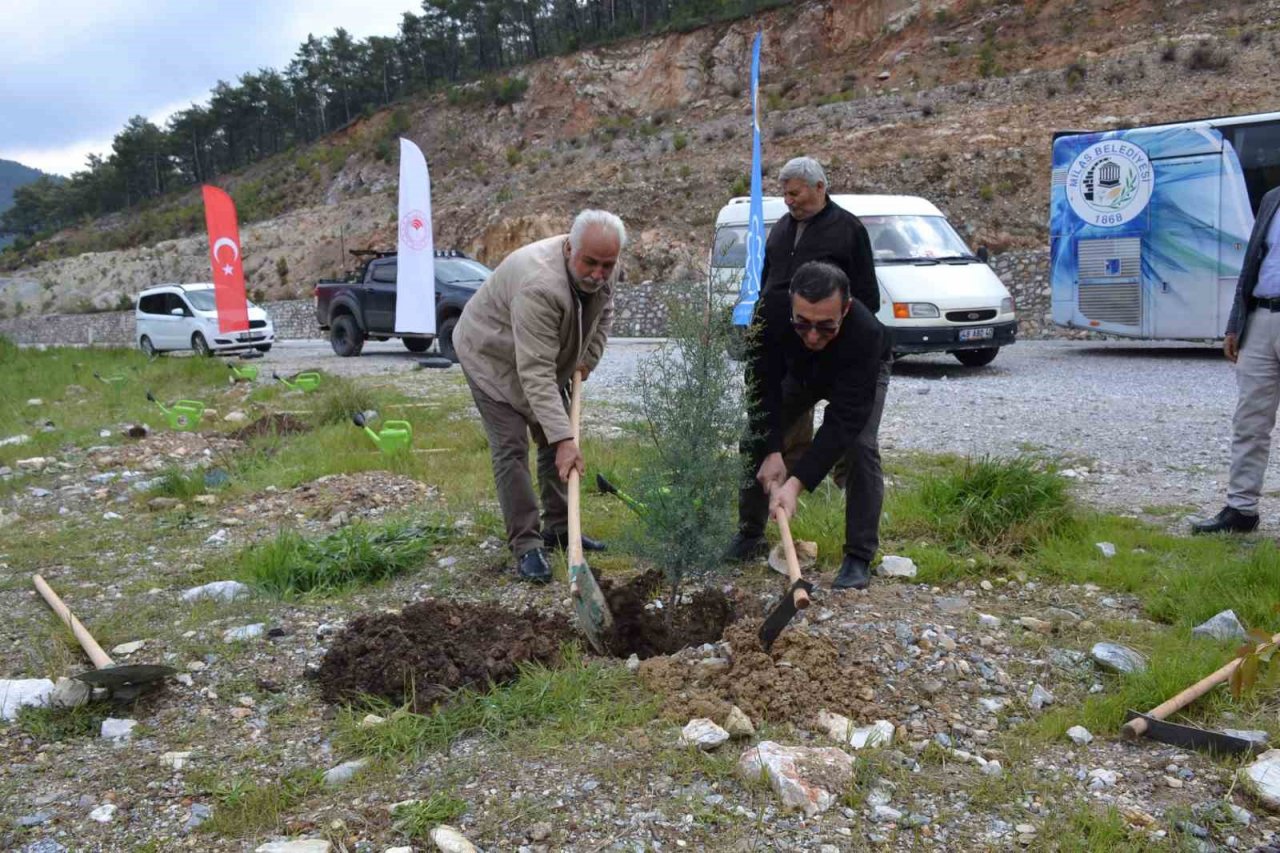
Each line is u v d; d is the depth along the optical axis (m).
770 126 36.09
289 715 3.63
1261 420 5.20
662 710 3.47
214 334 22.31
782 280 4.67
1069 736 3.28
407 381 13.87
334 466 7.73
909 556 4.99
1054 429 8.63
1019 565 4.89
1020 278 19.06
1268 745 3.15
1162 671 3.56
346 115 98.00
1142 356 14.83
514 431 4.97
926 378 12.99
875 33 46.22
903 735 3.28
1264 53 27.77
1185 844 2.68
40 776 3.25
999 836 2.75
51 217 118.56
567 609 4.52
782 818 2.83
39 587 5.10
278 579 5.05
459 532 5.82
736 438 4.21
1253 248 5.17
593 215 4.31
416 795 3.03
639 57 56.34
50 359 21.53
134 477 8.12
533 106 58.72
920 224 14.10
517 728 3.39
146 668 3.73
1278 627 3.93
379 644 4.01
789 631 3.86
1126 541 5.14
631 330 23.38
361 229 48.22
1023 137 26.64
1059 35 36.22
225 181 84.88
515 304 4.53
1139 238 14.23
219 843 2.84
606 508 6.17
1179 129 13.74
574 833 2.79
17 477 8.23
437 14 92.12
